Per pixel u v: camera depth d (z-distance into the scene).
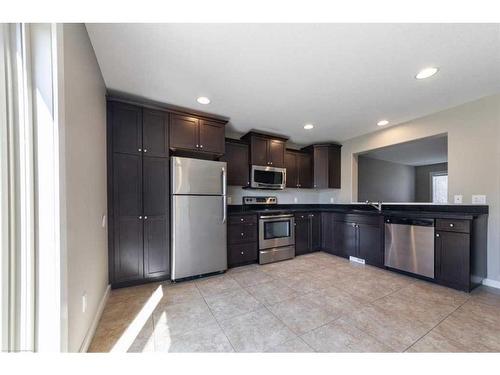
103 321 1.69
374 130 3.61
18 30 0.88
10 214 0.86
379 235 3.01
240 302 2.00
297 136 3.98
